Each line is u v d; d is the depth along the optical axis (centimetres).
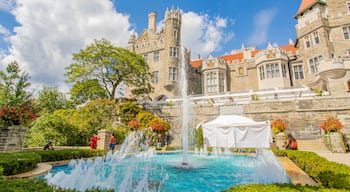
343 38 2498
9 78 1806
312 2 2847
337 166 593
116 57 2912
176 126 2447
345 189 391
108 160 1216
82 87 2809
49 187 350
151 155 1479
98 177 752
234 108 2328
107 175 793
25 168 725
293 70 3067
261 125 1548
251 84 3347
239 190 374
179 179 742
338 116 1812
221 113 2369
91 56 2898
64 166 985
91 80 2920
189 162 1162
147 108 2703
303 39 2883
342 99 1831
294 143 1391
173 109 2562
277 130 1791
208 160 1247
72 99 3062
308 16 2939
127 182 690
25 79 1880
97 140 1501
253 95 2405
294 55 3111
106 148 1459
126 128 2161
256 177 762
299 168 834
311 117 1939
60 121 1703
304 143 1689
